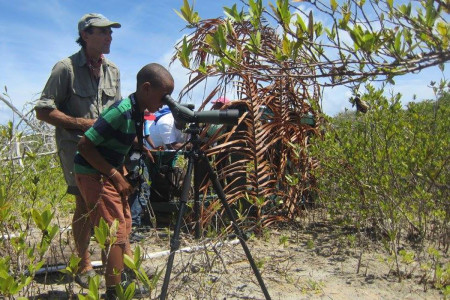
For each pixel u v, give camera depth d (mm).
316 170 5832
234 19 2389
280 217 5750
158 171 5848
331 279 4125
